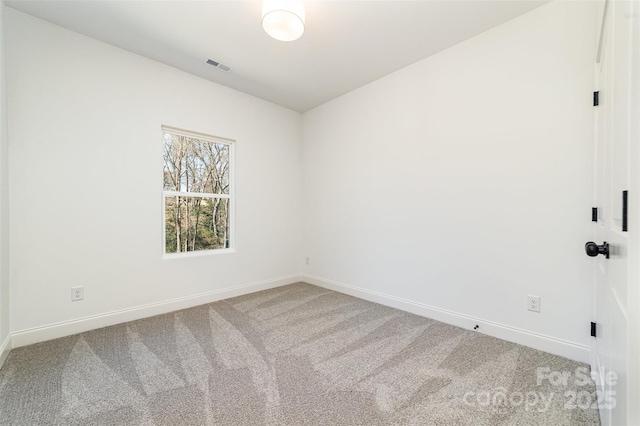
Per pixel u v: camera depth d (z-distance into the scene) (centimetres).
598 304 154
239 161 339
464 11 201
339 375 169
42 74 213
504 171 214
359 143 327
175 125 284
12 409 139
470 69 233
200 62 273
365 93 320
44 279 214
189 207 306
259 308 290
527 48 203
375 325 245
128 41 239
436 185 256
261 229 361
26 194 206
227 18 210
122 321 250
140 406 142
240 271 339
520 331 207
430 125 260
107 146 243
